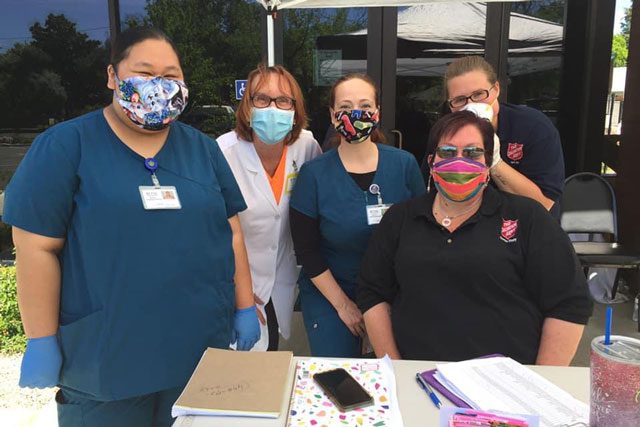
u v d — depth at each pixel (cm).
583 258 340
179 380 151
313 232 215
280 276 239
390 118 435
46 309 138
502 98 436
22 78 423
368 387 125
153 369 146
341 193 210
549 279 165
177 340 149
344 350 214
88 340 140
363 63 429
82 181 137
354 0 288
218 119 432
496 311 166
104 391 143
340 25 422
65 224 139
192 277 149
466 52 429
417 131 437
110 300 139
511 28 426
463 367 131
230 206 172
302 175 217
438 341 168
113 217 137
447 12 422
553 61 430
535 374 128
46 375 138
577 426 107
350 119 203
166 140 152
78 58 425
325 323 215
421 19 423
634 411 93
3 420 248
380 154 217
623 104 419
